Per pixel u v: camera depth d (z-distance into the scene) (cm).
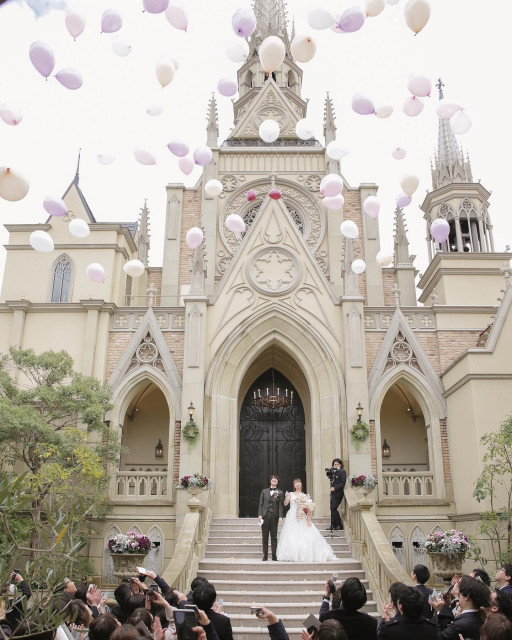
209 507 1928
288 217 2408
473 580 637
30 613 479
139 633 502
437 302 2409
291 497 1675
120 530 2031
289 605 1375
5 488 495
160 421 2559
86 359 2223
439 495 2100
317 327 2272
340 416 2156
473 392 1945
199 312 2231
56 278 2462
